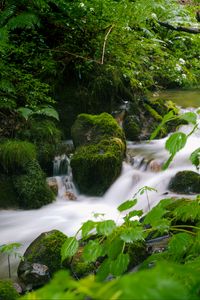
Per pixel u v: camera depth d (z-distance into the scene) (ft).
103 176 17.72
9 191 17.10
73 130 19.65
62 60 21.44
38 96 19.58
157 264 1.26
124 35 22.30
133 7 21.24
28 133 18.94
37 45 20.62
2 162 17.39
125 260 4.21
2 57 18.38
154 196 16.30
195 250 4.61
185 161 18.37
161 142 20.74
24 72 20.11
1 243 14.01
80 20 20.63
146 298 1.07
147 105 22.77
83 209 16.79
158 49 25.05
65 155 19.19
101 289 1.18
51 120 20.31
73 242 4.58
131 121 21.45
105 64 22.39
